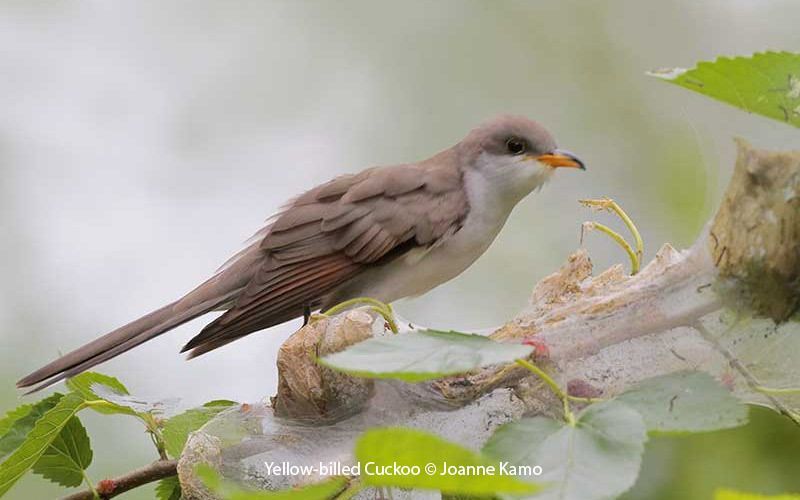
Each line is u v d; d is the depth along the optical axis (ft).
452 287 48.29
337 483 14.16
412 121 55.47
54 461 25.26
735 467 20.34
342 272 33.83
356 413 24.02
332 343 23.66
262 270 33.55
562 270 25.84
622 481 14.92
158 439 25.40
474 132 35.91
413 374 15.31
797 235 20.66
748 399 21.27
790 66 17.40
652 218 49.67
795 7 55.47
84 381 25.75
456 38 57.00
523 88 55.98
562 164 35.32
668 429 16.51
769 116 18.20
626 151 53.42
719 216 21.52
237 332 32.89
